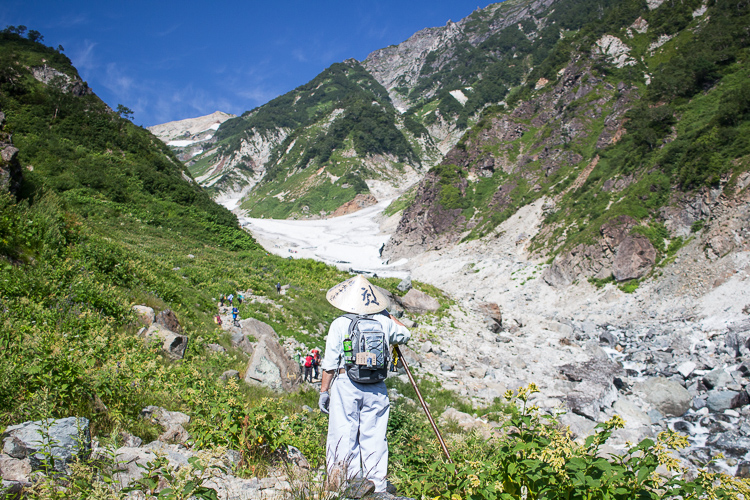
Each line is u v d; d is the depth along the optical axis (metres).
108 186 43.81
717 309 30.64
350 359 3.24
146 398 6.35
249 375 12.22
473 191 82.38
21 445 3.21
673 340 24.33
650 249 40.22
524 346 24.38
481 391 16.47
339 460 3.14
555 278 46.91
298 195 159.12
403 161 178.88
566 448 2.65
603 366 19.19
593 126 72.44
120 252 19.38
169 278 21.69
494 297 49.50
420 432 6.88
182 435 5.27
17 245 12.92
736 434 12.75
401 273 71.44
